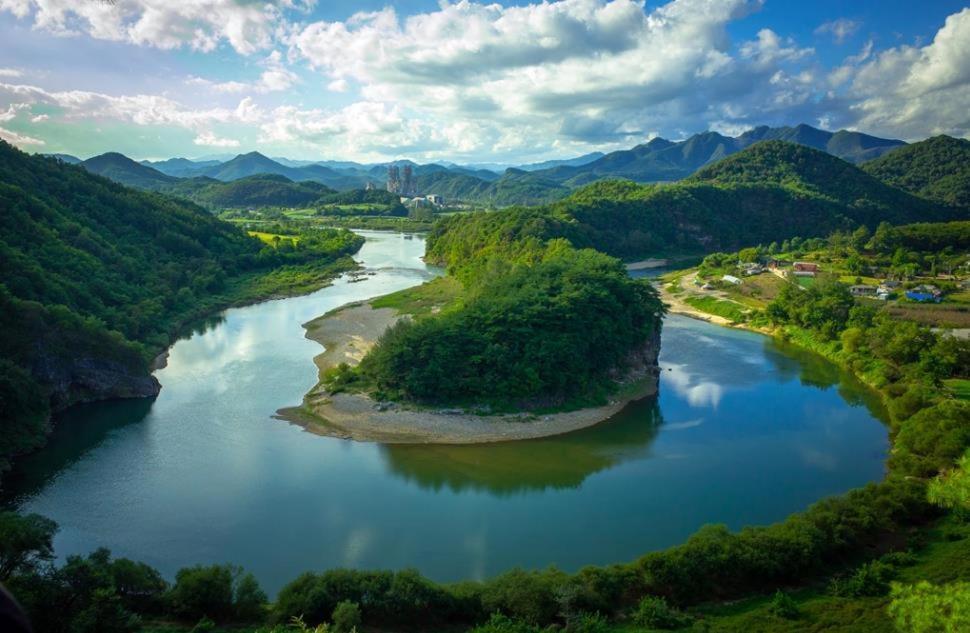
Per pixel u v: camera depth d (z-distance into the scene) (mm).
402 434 85188
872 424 91812
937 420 73938
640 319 113438
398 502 67625
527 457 79688
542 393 95750
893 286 166375
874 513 57719
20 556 41031
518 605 46031
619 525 63625
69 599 39469
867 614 45344
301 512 65125
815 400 102125
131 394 96688
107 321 115312
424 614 46062
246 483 71000
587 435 87125
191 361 115500
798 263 197375
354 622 42531
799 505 68125
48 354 90625
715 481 73625
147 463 75438
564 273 114438
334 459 77750
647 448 83000
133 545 58688
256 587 47344
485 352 96000
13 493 67688
